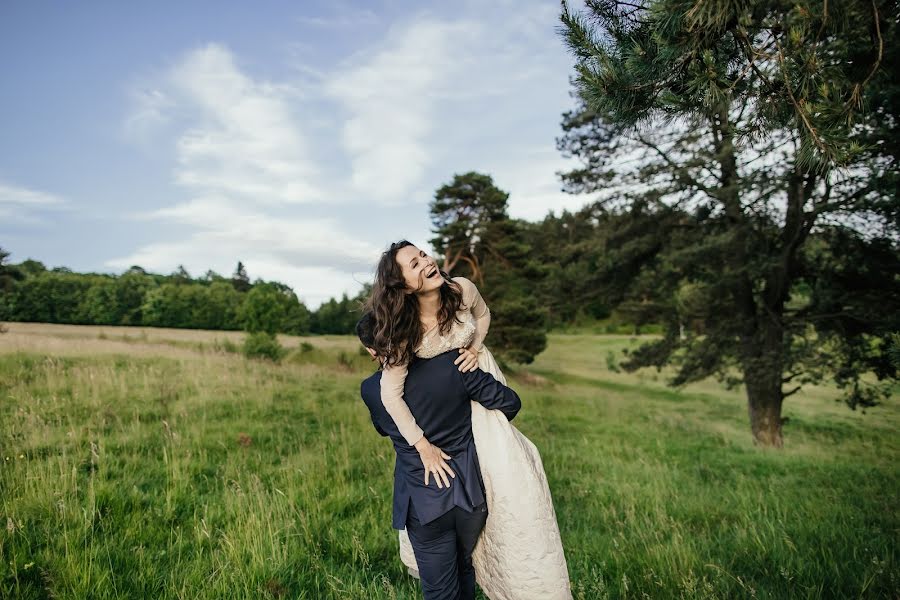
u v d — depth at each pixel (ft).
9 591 8.24
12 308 137.49
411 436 6.49
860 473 22.75
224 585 8.78
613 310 45.73
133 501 12.35
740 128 7.84
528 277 86.33
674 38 7.11
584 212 42.93
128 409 22.85
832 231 31.04
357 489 14.99
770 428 37.47
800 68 6.81
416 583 9.77
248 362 45.44
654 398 80.02
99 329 124.47
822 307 33.42
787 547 11.58
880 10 7.34
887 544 12.00
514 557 6.50
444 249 90.79
